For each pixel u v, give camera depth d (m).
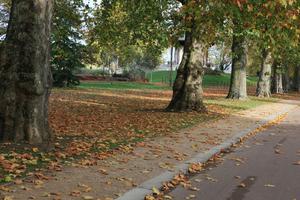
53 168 9.05
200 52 22.02
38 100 10.83
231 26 16.30
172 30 18.55
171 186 8.68
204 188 8.64
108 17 22.44
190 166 10.20
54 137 11.90
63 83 40.84
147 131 15.19
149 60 71.56
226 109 25.48
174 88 22.30
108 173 9.05
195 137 14.52
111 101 27.98
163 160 10.65
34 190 7.53
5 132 10.65
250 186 8.88
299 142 14.85
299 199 8.03
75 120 17.39
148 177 8.95
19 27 10.73
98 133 14.10
